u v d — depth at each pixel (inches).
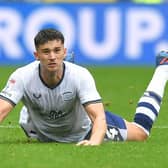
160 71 1034.1
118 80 2144.4
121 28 2458.2
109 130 973.8
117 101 1646.2
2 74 2225.6
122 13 2448.3
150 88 1016.2
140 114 997.2
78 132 972.6
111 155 835.4
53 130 965.2
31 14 2426.2
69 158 811.4
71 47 2454.5
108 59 2480.3
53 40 894.4
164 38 2450.8
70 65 935.0
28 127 985.5
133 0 2640.3
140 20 2448.3
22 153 846.5
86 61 2474.2
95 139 902.4
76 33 2449.6
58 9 2432.3
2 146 903.1
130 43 2471.7
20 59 2463.1
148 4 2438.5
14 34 2443.4
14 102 931.3
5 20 2432.3
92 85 932.6
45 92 931.3
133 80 2142.0
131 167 768.9
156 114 1007.6
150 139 1026.1
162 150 884.6
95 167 762.8
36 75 928.9
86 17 2448.3
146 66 2480.3
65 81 928.3
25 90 935.7
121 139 979.3
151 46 2463.1
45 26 2431.1
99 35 2461.9
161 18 2437.3
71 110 949.8
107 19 2452.0
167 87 1787.6
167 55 1040.2
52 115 948.6
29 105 952.3
